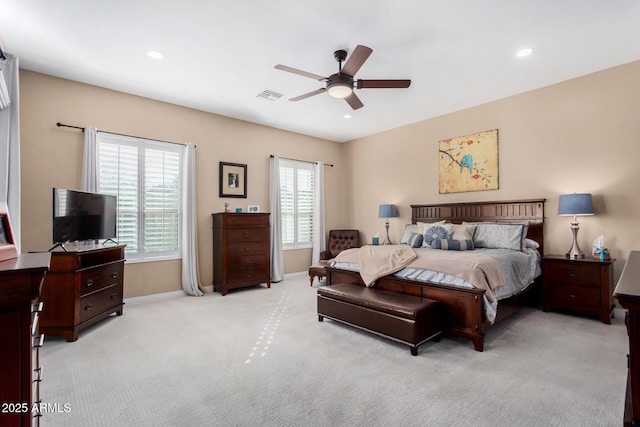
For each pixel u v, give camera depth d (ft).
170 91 13.62
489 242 13.46
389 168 19.72
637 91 11.32
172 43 9.89
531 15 8.56
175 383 6.93
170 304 13.50
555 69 11.89
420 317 8.41
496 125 14.92
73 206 10.36
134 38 9.59
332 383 6.88
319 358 8.14
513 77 12.52
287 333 9.96
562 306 11.68
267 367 7.66
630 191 11.49
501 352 8.46
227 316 11.76
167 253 14.88
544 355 8.26
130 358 8.20
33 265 3.45
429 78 12.50
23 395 3.28
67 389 6.70
